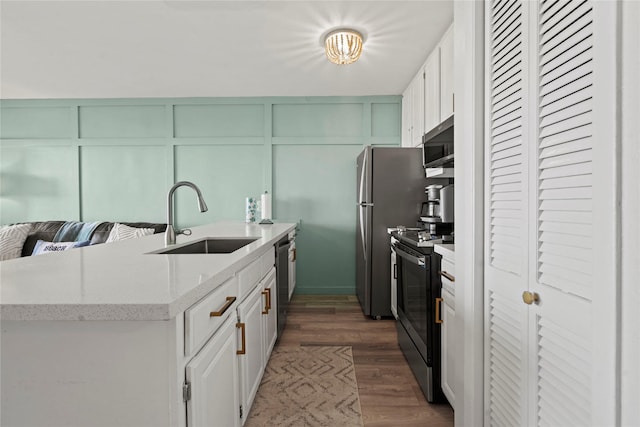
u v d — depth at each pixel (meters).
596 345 0.67
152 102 3.83
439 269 1.74
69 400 0.79
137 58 2.81
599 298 0.66
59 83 3.36
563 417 0.82
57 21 2.23
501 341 1.10
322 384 1.94
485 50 1.19
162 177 3.89
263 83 3.42
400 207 3.03
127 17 2.20
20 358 0.78
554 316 0.85
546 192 0.88
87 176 3.88
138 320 0.72
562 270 0.83
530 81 0.93
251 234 2.27
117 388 0.79
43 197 3.87
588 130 0.73
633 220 0.59
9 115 3.84
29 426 0.79
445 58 2.42
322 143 3.85
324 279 3.91
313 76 3.24
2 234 3.31
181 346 0.81
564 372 0.82
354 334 2.69
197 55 2.76
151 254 1.39
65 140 3.83
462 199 1.32
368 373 2.06
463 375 1.34
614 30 0.61
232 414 1.25
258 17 2.21
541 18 0.89
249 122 3.88
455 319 1.42
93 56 2.76
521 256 0.98
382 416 1.65
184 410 0.83
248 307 1.51
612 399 0.63
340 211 3.88
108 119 3.87
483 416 1.22
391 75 3.23
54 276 0.96
